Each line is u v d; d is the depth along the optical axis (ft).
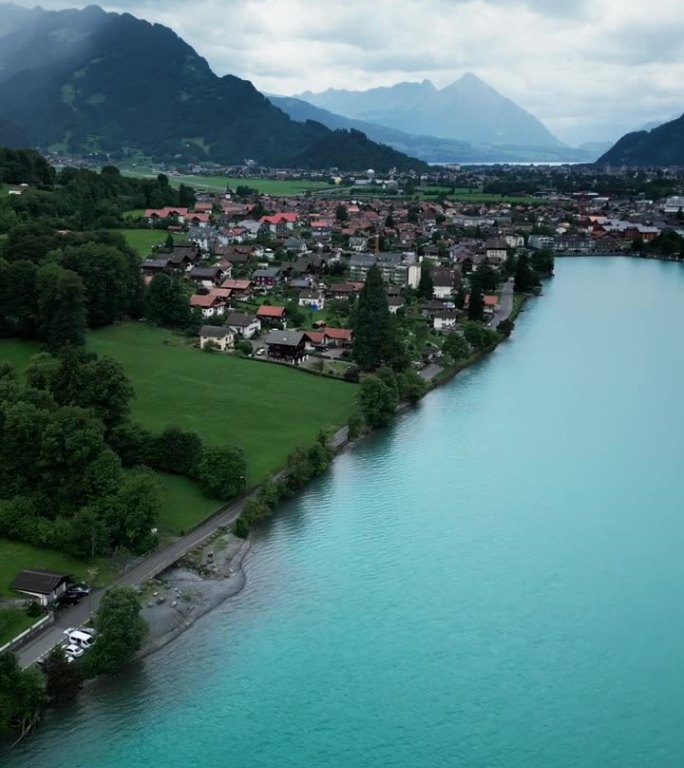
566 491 419.13
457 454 463.42
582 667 286.25
